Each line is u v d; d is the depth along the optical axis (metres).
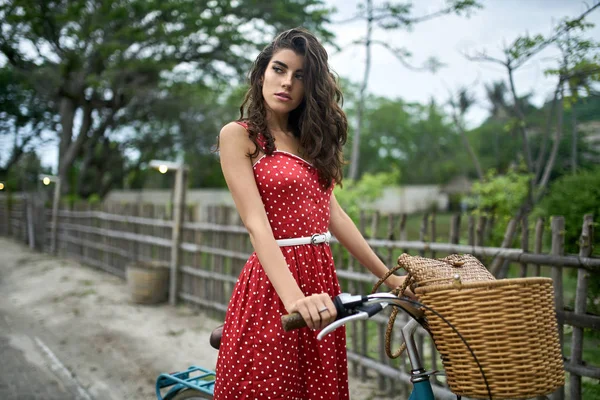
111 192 26.30
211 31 13.38
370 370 4.09
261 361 1.50
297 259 1.53
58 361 4.41
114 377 4.03
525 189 5.62
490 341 1.20
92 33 13.39
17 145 18.92
